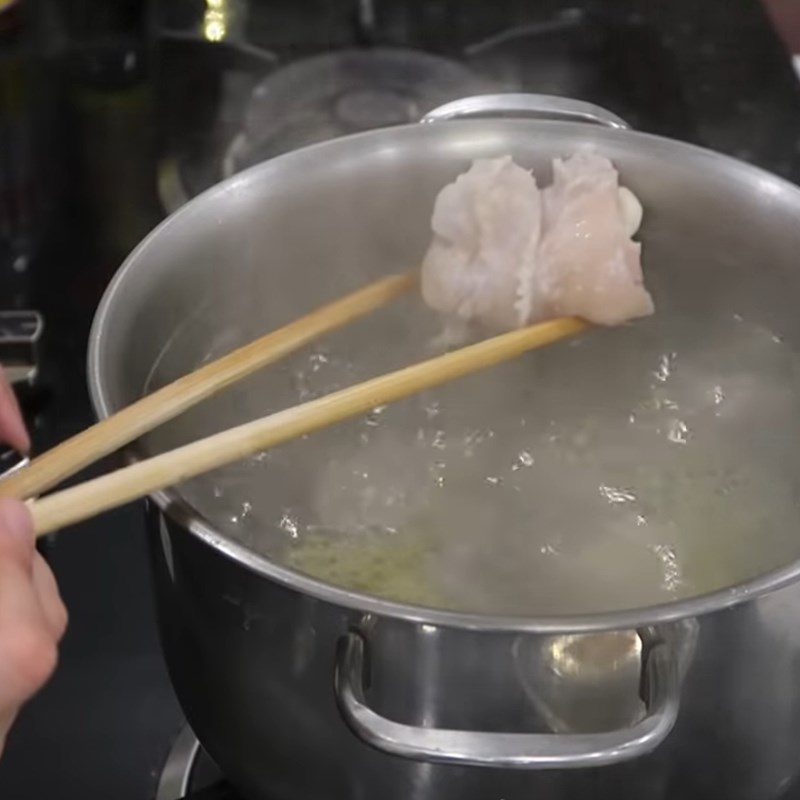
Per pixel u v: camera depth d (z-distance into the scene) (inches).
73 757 36.5
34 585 29.5
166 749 36.7
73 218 46.3
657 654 30.1
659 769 31.9
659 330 40.2
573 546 35.6
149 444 35.9
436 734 30.0
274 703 32.1
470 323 38.6
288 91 48.4
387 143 38.1
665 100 48.7
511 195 37.0
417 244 39.5
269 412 38.3
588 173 37.4
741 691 31.4
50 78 50.6
